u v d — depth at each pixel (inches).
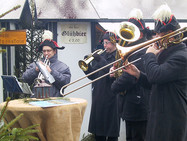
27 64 259.0
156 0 255.6
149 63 123.6
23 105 124.6
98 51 193.2
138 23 167.9
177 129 118.6
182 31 120.9
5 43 220.5
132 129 172.4
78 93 238.5
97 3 245.4
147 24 252.2
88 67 193.3
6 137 87.0
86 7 238.4
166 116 120.3
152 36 175.8
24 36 220.1
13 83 143.9
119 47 141.1
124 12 243.1
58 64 179.6
